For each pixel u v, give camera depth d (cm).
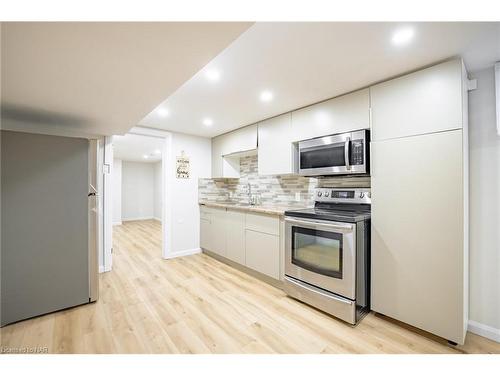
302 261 232
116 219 742
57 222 213
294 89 219
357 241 198
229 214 343
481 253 184
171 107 269
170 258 382
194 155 411
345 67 179
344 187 262
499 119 170
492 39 144
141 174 857
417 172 180
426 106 176
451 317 166
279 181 342
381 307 200
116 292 256
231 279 296
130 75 140
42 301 206
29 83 150
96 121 238
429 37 143
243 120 321
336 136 232
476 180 186
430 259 175
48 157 210
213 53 118
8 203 193
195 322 199
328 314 213
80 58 120
